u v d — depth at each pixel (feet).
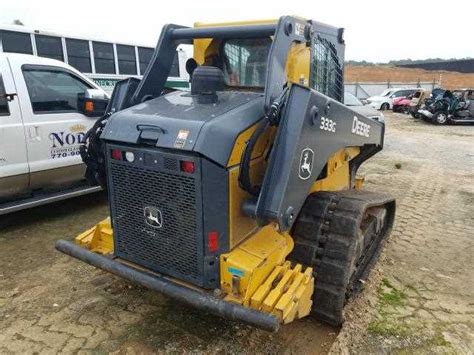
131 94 10.77
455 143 41.75
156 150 8.18
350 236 9.39
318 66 11.23
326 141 9.17
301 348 9.38
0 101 15.01
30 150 15.75
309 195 10.25
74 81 17.66
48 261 13.57
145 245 9.05
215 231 8.13
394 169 28.30
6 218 17.44
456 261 13.89
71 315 10.60
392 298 11.47
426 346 9.56
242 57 10.71
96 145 10.31
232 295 8.14
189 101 9.34
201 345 9.44
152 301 11.16
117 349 9.33
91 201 19.62
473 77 171.63
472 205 20.10
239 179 8.11
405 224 17.19
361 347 9.45
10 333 9.93
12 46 31.78
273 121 8.11
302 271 9.44
